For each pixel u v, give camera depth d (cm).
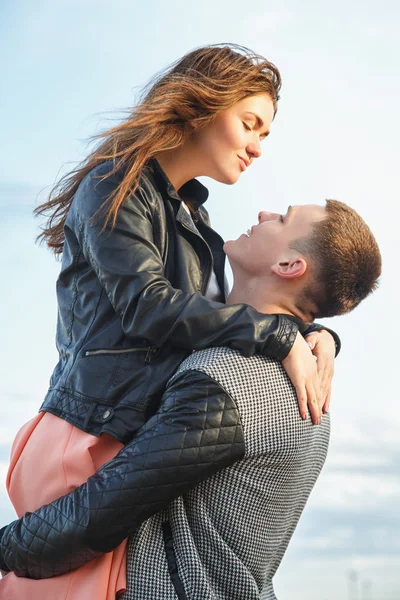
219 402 220
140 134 253
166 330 224
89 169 269
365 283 255
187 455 216
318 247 248
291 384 232
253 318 227
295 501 244
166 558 223
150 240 240
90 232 237
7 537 225
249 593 223
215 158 263
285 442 228
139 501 214
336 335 271
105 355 231
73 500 216
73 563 218
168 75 268
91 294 240
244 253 255
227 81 260
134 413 226
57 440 230
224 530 227
